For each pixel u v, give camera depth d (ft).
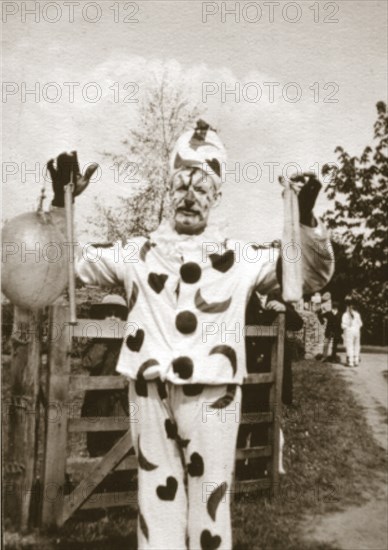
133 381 8.09
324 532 9.08
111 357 9.79
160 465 7.94
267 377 9.76
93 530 9.50
